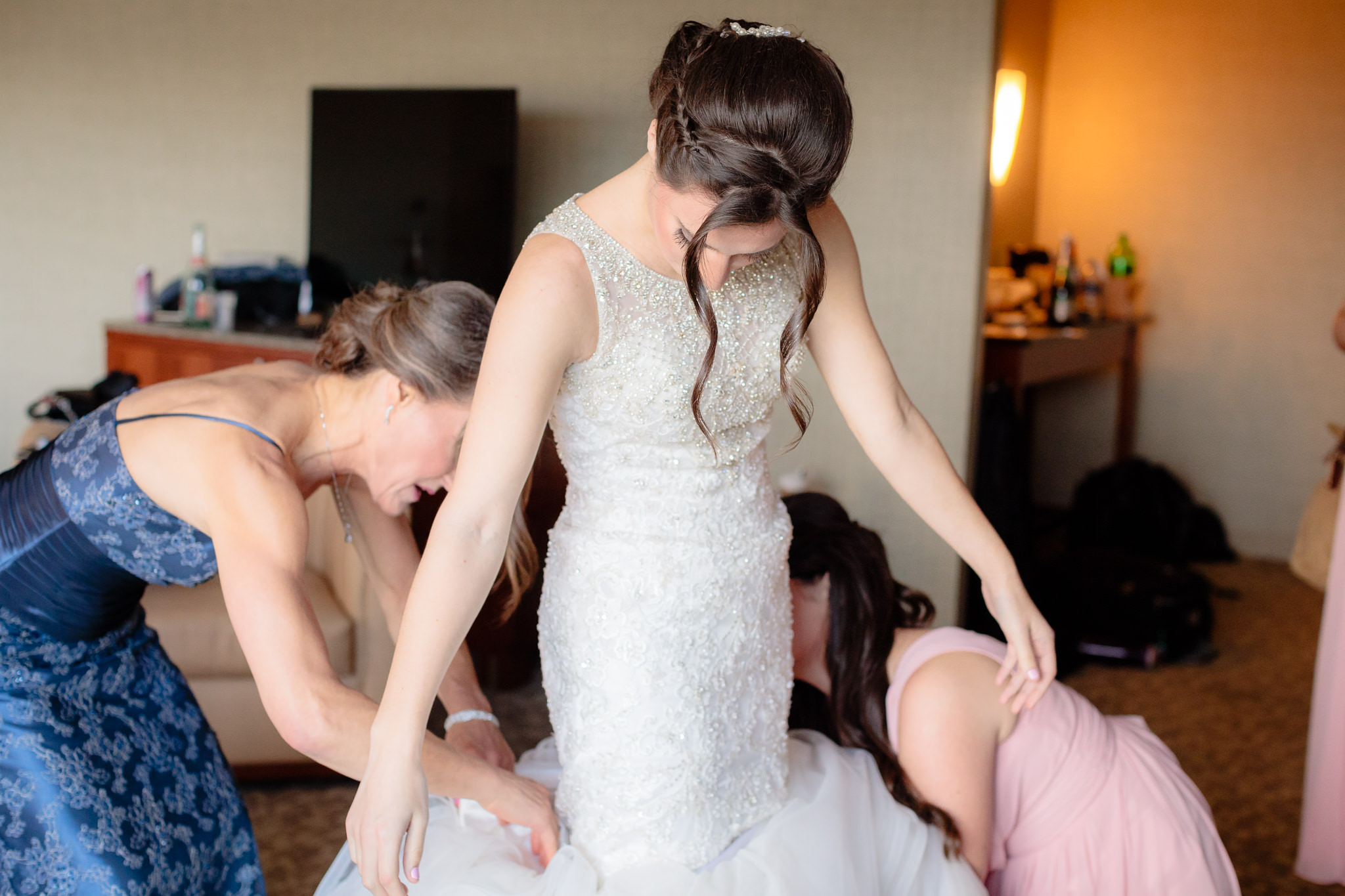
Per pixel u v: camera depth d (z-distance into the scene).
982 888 1.38
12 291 4.84
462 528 1.06
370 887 1.04
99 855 1.37
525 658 3.55
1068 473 5.85
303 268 4.49
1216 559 5.35
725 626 1.26
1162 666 3.91
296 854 2.50
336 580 2.95
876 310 3.63
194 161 4.65
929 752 1.45
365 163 4.24
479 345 1.41
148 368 4.26
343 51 4.42
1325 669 2.33
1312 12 5.15
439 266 4.18
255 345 3.96
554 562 1.28
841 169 0.99
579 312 1.10
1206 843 1.54
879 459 1.35
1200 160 5.46
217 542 1.30
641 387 1.15
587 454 1.22
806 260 0.98
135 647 1.55
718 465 1.23
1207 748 3.23
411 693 1.04
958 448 3.61
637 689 1.23
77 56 4.65
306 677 1.21
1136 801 1.51
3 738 1.36
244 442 1.37
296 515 1.33
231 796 1.61
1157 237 5.61
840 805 1.35
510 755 1.57
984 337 4.12
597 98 4.12
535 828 1.32
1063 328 4.77
